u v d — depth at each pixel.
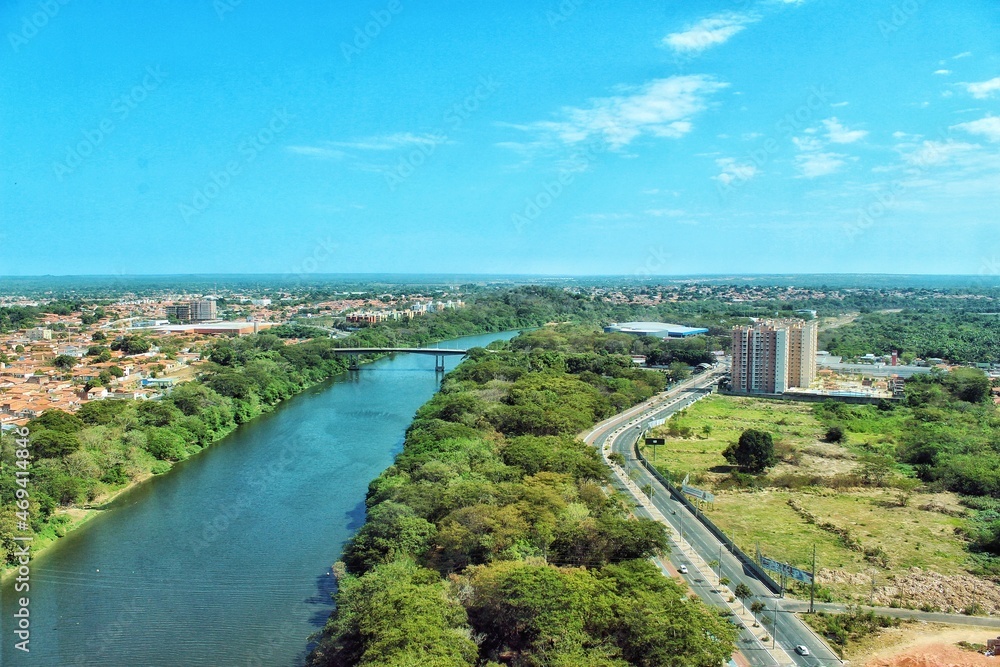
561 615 123.19
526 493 175.50
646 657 116.88
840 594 152.62
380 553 160.25
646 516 197.88
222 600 158.75
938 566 166.75
